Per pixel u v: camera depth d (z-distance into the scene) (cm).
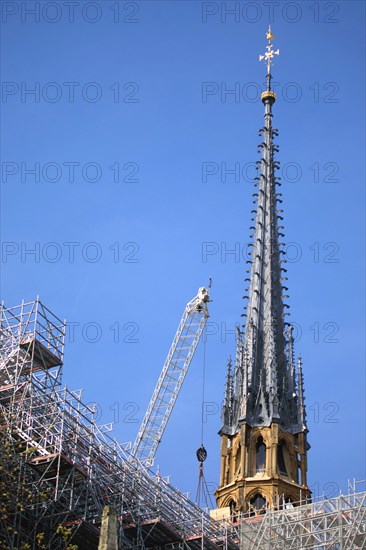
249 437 12506
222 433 12669
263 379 13012
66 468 8619
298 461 12506
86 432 9219
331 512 9144
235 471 12306
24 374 9462
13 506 8106
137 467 10162
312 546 9012
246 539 9469
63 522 8562
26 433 8738
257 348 13325
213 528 9869
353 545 8762
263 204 14712
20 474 8288
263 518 9844
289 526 9381
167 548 9612
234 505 12025
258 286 13900
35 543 8381
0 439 8262
